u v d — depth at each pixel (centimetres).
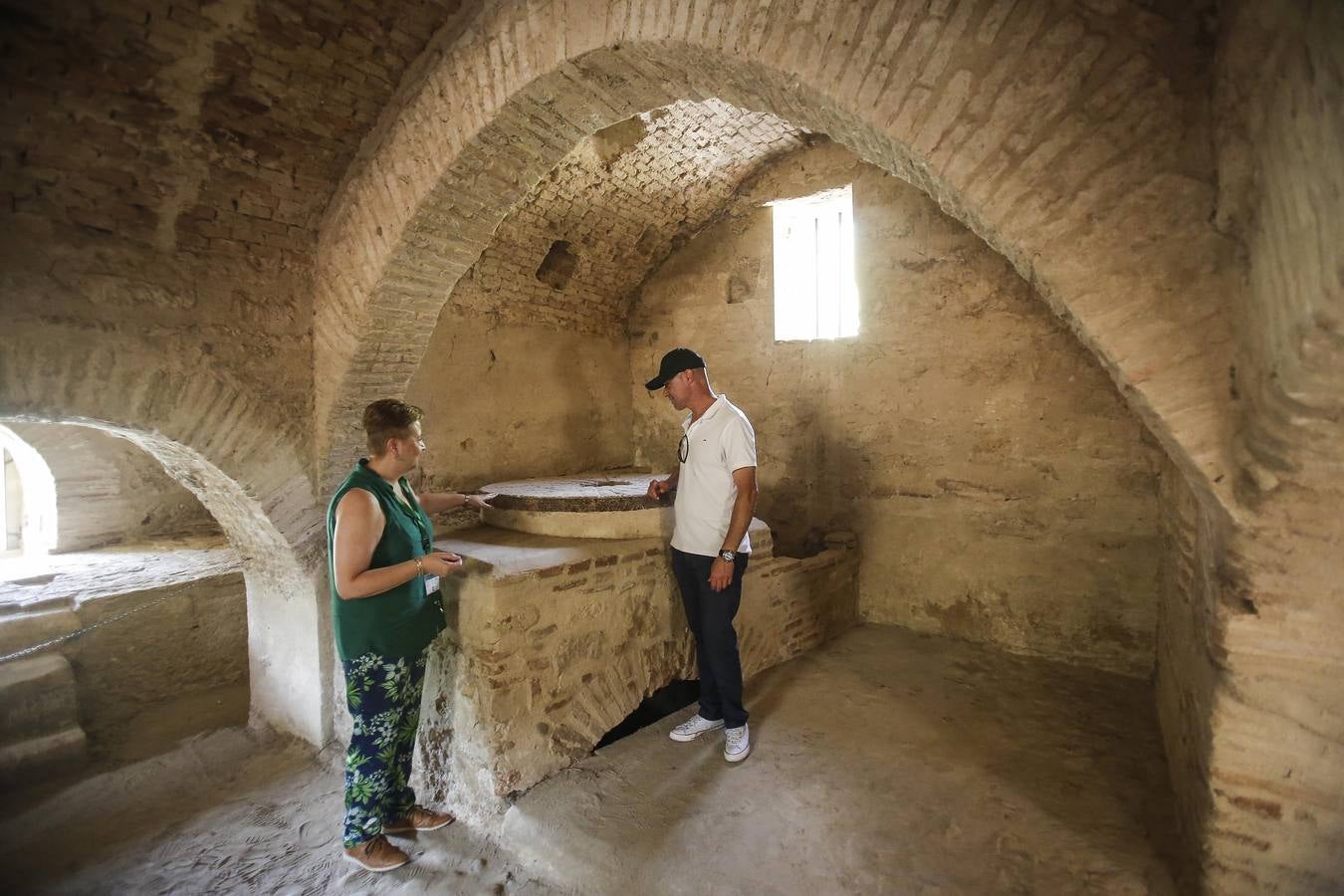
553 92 259
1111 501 391
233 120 282
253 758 353
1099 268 172
